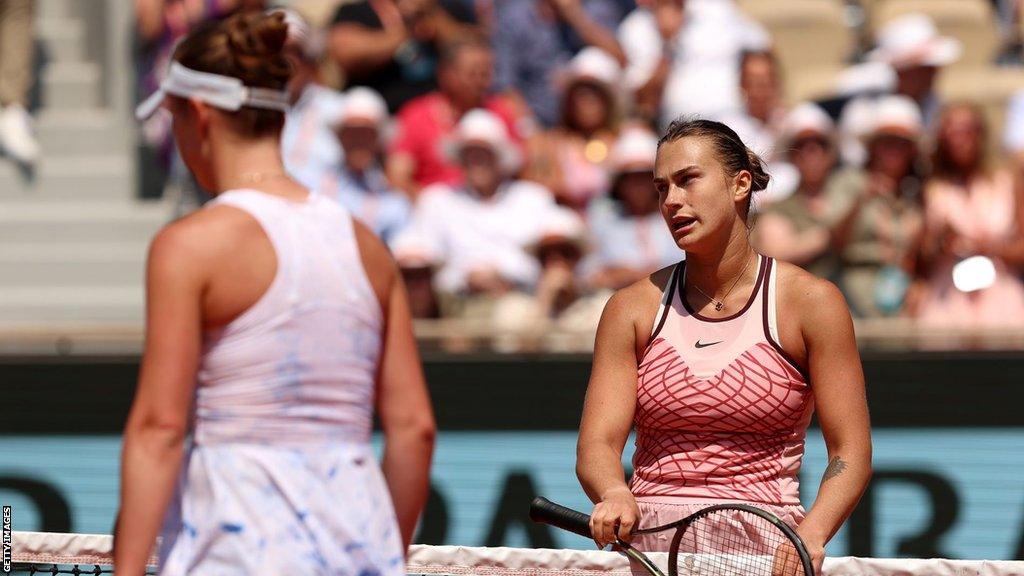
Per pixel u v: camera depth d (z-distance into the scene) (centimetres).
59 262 3180
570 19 3077
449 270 2608
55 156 3375
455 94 2842
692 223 1124
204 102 964
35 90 3472
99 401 2244
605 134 2842
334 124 2848
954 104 2722
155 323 898
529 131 2925
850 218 2545
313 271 935
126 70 3419
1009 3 3372
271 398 918
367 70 2972
